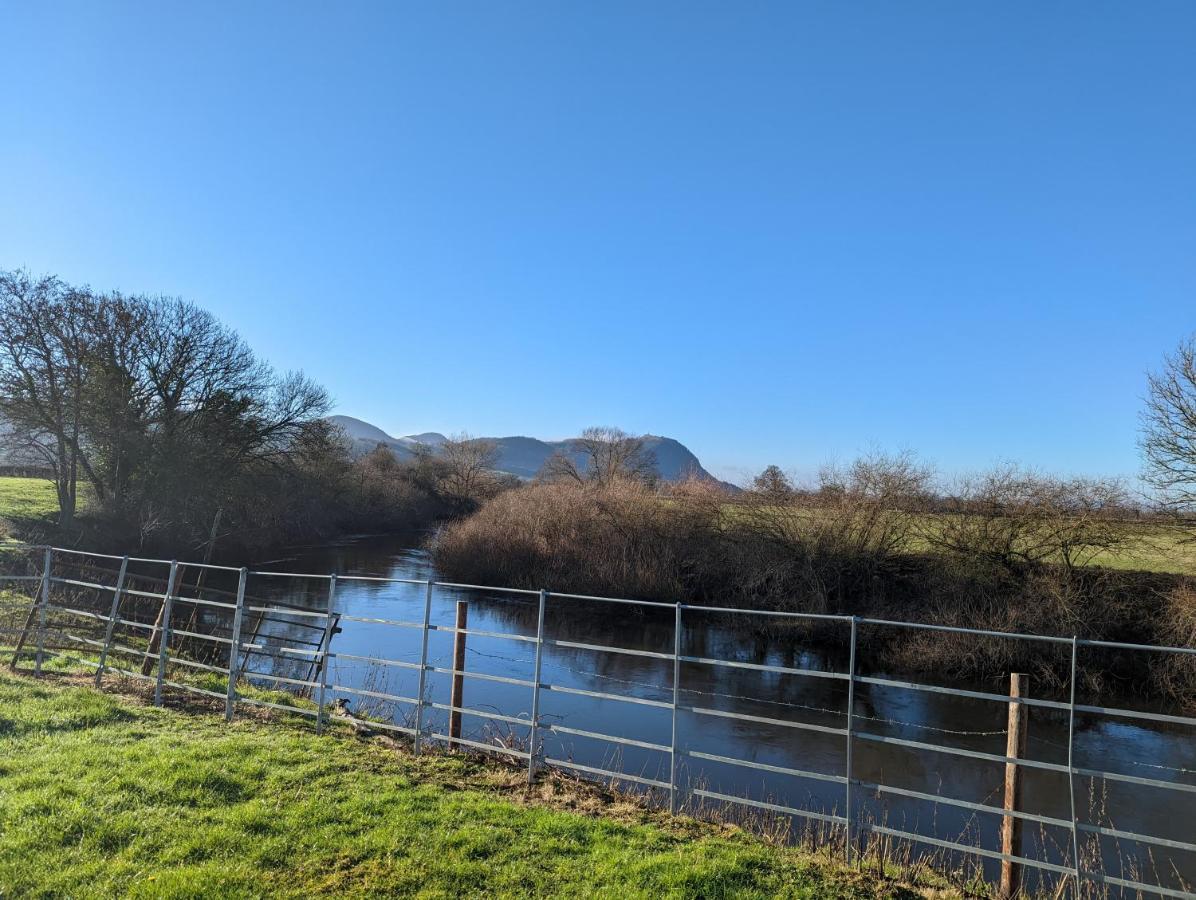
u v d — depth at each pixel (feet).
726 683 58.03
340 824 17.40
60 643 39.50
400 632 71.46
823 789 36.37
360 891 14.34
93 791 18.24
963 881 18.86
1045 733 48.67
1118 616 62.69
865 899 15.84
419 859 15.74
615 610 87.35
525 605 90.43
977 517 73.36
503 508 112.37
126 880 14.38
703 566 90.58
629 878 15.51
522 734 37.70
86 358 93.35
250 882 14.51
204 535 111.45
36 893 13.79
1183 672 57.21
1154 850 31.42
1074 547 68.64
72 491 96.68
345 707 34.68
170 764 20.26
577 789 22.13
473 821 18.08
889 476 81.97
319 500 157.99
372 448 226.58
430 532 176.86
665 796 27.55
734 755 41.16
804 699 54.34
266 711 28.50
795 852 18.43
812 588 79.97
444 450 237.25
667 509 98.17
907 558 79.25
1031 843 31.83
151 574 90.74
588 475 176.24
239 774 20.15
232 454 109.60
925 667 64.54
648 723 46.01
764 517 87.71
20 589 59.77
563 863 16.11
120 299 98.84
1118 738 47.85
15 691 27.58
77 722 24.34
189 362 104.06
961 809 34.83
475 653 64.03
